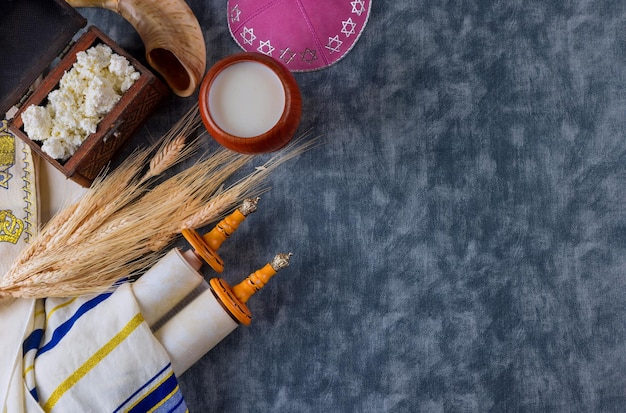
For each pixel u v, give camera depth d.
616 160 1.19
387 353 1.21
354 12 1.20
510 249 1.20
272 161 1.24
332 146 1.23
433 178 1.21
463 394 1.20
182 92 1.21
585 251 1.19
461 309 1.20
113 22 1.26
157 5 1.12
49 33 1.08
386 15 1.23
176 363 1.11
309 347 1.22
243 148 1.06
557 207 1.20
